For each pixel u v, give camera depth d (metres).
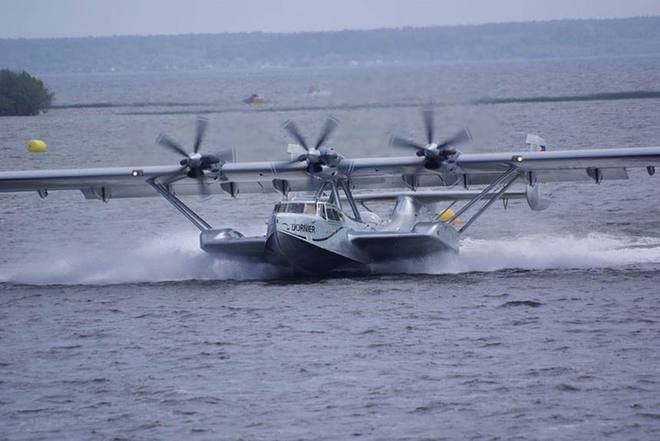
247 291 118.25
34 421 76.31
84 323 103.44
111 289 121.19
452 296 111.50
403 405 77.44
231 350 91.94
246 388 81.88
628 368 83.62
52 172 134.00
